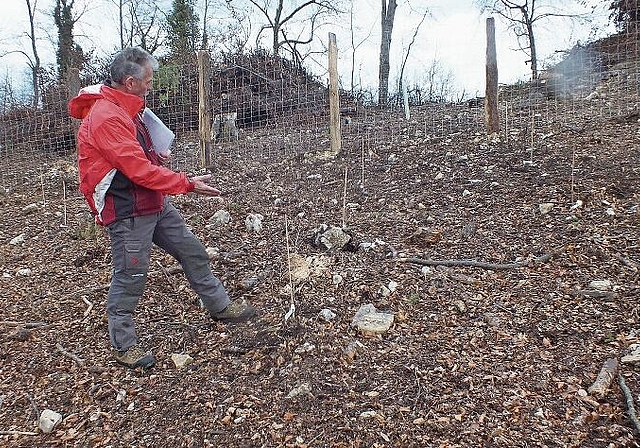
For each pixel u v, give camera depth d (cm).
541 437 254
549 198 512
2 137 995
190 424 281
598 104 829
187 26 2272
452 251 438
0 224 616
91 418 293
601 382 281
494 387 288
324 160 750
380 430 265
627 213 461
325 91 1135
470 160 653
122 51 302
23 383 327
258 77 1207
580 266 396
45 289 443
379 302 373
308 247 463
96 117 292
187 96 1042
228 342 346
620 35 976
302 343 333
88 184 301
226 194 638
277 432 269
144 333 364
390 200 568
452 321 349
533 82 993
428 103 1236
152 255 474
